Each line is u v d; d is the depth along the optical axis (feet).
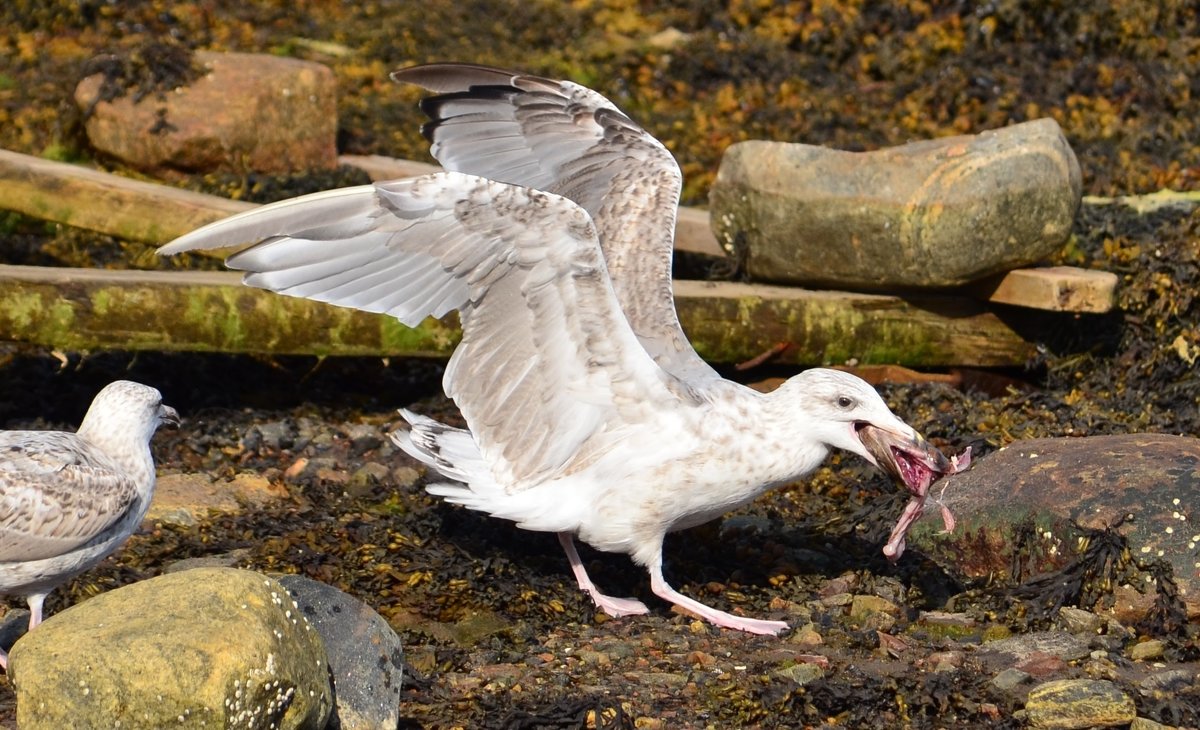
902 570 32.35
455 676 26.78
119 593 22.15
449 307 28.50
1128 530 30.01
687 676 27.04
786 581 31.99
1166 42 63.21
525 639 28.86
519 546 33.45
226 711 20.79
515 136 35.88
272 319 38.88
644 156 35.14
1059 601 29.78
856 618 29.99
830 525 34.76
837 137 58.23
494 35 66.08
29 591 26.86
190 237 26.89
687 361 31.14
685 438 29.04
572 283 27.66
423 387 43.09
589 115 35.55
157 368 41.73
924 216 40.96
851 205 41.96
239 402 41.04
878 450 29.17
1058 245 41.86
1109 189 52.90
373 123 57.16
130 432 27.91
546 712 24.86
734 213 44.83
